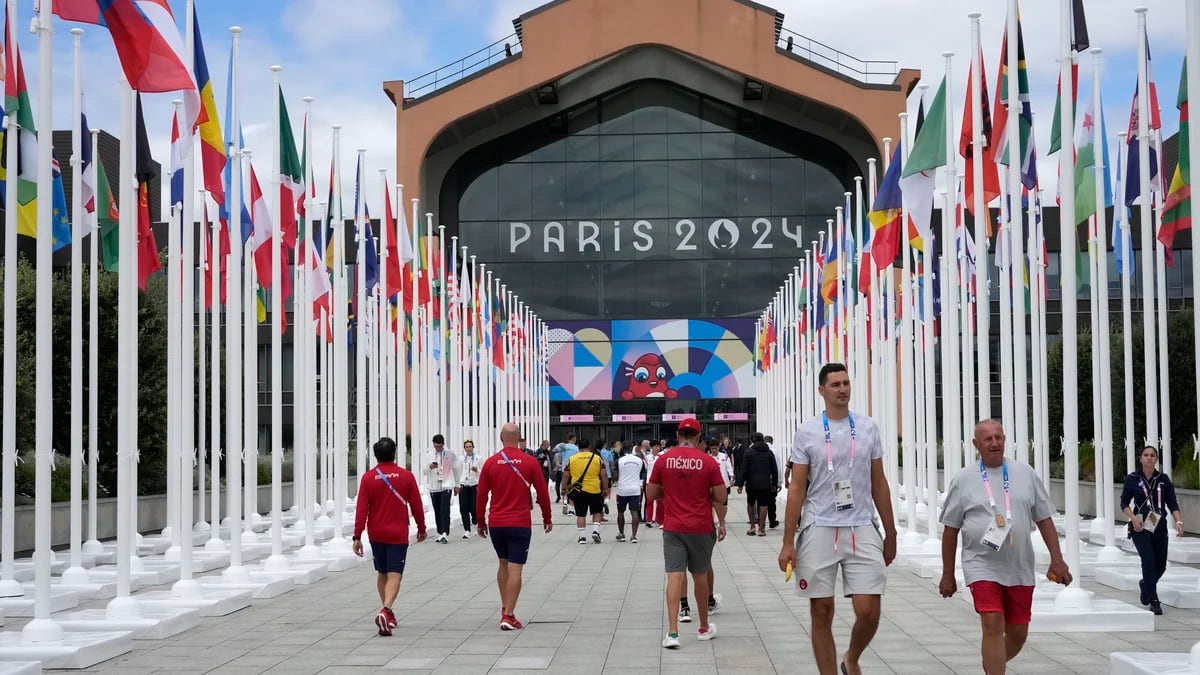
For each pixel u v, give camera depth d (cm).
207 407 4119
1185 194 1878
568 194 7250
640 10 6794
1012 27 1725
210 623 1510
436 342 4388
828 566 895
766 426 5769
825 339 3903
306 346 2391
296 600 1767
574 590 1859
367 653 1262
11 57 1546
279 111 2194
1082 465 3684
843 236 3494
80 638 1264
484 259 7238
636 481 2912
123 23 1333
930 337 2955
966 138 1938
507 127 7150
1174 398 3609
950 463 2231
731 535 3031
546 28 6800
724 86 7075
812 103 6838
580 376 7200
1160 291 2458
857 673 922
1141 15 2164
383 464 1443
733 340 7175
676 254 7225
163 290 3906
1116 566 1959
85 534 2848
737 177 7225
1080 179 2180
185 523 1641
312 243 2452
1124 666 1041
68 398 3494
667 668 1154
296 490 3056
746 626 1439
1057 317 6347
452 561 2394
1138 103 2211
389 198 3244
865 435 911
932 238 2231
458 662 1200
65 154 4266
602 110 7250
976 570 909
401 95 6794
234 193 1953
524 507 1441
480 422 4891
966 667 1143
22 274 3509
